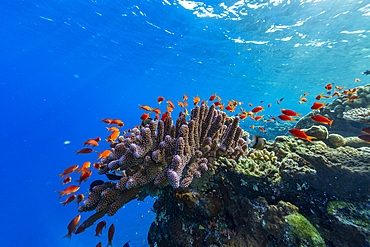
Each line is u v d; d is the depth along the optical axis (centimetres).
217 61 2108
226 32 1455
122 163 238
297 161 288
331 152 286
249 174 279
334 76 2217
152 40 1873
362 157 261
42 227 1541
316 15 1092
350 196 243
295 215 240
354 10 1016
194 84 3712
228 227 280
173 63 2506
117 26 1703
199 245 277
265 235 251
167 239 312
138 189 259
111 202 237
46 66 4691
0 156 2759
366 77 2248
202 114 307
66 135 3966
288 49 1567
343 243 215
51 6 1546
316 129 390
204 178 280
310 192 265
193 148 274
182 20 1412
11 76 5881
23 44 3059
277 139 372
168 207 325
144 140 242
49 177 2386
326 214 246
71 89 7962
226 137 296
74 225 284
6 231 1465
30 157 2873
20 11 1791
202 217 280
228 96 4922
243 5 1112
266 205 264
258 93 3788
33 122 4528
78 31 1975
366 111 481
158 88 5294
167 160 252
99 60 3094
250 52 1733
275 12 1117
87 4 1409
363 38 1288
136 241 1108
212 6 1184
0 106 5184
